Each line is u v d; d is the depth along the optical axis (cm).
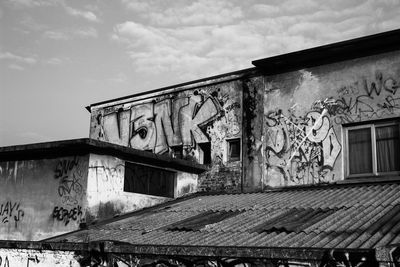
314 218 840
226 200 1184
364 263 562
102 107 1805
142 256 772
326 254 589
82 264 847
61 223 1155
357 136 1175
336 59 1223
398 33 1095
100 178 1166
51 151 1218
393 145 1117
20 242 950
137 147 1653
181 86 1561
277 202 1044
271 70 1336
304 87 1269
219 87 1461
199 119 1492
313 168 1219
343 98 1197
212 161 1430
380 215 785
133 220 1090
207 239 798
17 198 1259
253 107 1356
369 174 1139
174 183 1387
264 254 636
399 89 1114
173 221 1001
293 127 1271
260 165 1307
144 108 1664
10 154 1285
